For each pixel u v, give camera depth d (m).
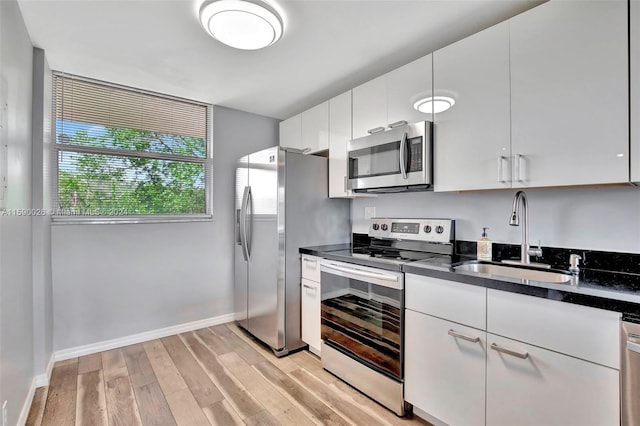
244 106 3.31
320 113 2.88
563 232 1.76
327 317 2.34
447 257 2.14
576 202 1.71
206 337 2.94
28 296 1.93
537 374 1.27
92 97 2.65
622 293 1.14
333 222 2.92
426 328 1.68
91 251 2.62
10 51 1.55
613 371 1.09
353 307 2.12
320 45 2.10
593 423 1.14
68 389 2.06
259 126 3.58
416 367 1.73
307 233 2.73
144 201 2.89
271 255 2.62
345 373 2.15
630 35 1.26
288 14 1.76
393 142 2.12
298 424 1.73
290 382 2.16
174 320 3.01
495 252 2.04
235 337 2.95
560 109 1.44
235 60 2.31
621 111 1.28
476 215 2.16
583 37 1.37
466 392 1.51
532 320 1.29
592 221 1.66
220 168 3.30
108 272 2.69
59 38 2.00
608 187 1.61
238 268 3.18
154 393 2.02
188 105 3.15
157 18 1.80
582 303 1.15
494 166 1.67
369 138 2.30
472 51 1.77
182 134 3.10
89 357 2.52
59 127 2.51
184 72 2.50
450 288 1.57
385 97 2.26
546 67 1.48
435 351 1.64
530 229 1.89
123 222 2.76
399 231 2.55
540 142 1.50
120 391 2.04
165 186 3.01
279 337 2.54
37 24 1.85
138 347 2.72
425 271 1.68
